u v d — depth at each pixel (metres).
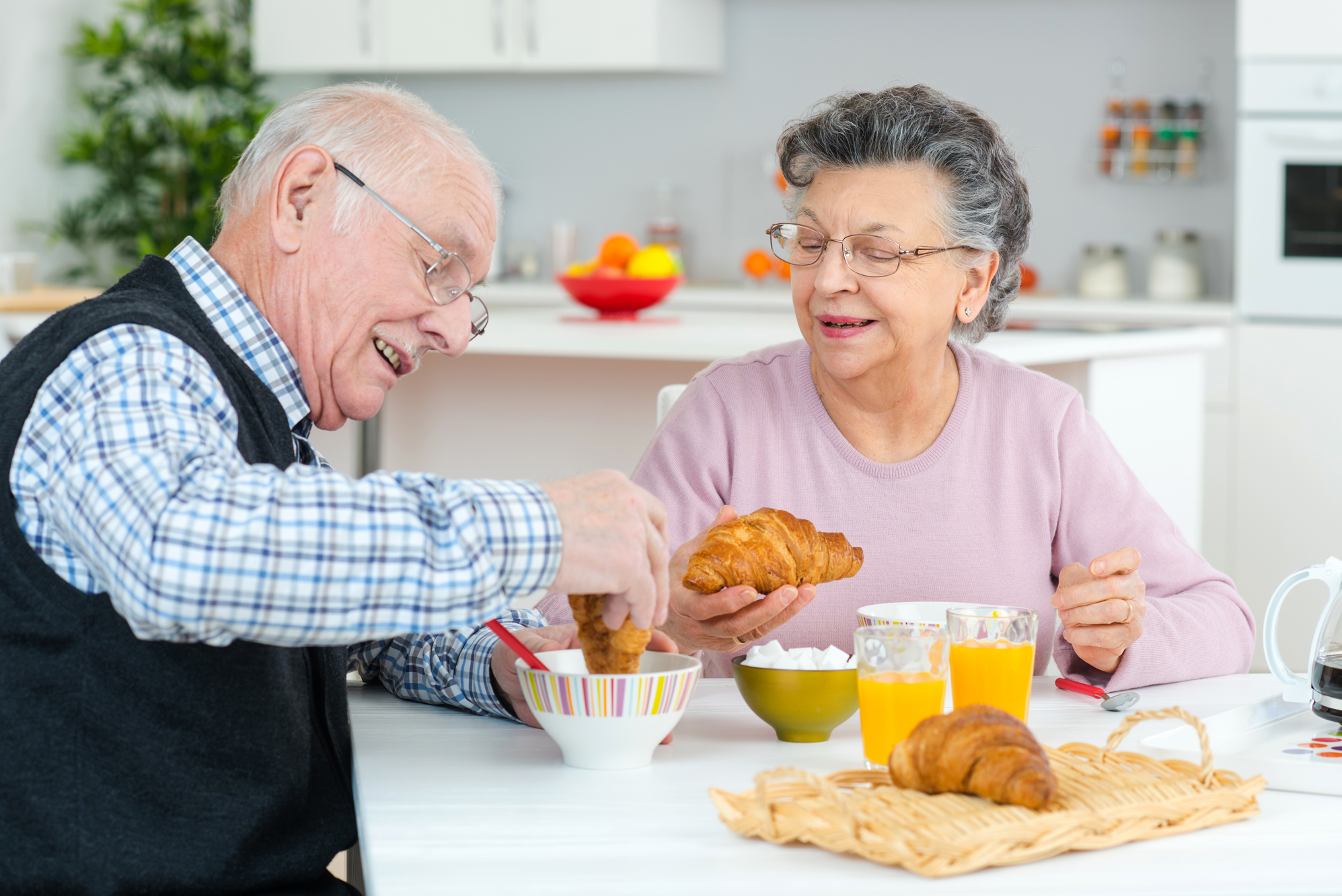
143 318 1.06
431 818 0.99
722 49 5.05
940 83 4.84
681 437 1.68
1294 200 3.89
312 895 1.13
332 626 0.93
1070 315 4.28
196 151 4.87
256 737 1.11
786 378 1.67
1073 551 1.65
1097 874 0.87
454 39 4.82
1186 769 1.01
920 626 1.20
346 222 1.19
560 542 0.99
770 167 5.01
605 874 0.88
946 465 1.63
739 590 1.21
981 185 1.47
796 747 1.18
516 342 2.68
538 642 1.27
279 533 0.91
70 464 0.98
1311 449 3.94
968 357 1.68
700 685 1.42
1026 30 4.72
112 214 5.06
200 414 1.01
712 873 0.88
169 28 5.01
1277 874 0.88
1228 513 4.04
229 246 1.22
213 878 1.08
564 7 4.71
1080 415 1.67
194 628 0.92
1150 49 4.60
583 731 1.09
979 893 0.84
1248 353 3.97
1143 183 4.64
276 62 4.98
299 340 1.22
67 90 5.01
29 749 1.05
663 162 5.18
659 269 3.22
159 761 1.07
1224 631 1.47
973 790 0.92
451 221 1.21
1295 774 1.04
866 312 1.49
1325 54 3.81
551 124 5.27
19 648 1.07
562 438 3.12
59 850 1.04
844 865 0.89
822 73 4.97
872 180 1.46
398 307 1.21
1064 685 1.39
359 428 3.18
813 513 1.64
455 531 0.96
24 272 3.70
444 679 1.32
